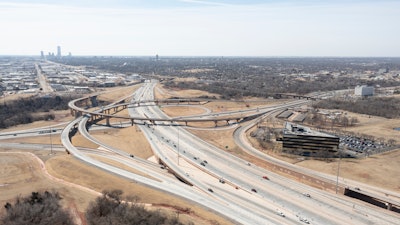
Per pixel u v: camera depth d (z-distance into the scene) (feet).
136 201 338.95
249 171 500.33
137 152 630.74
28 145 641.81
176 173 487.20
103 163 496.64
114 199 330.95
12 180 428.97
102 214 294.46
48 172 462.60
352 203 396.37
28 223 265.34
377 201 422.41
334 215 363.76
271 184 449.48
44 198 327.26
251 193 416.26
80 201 349.61
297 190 431.84
